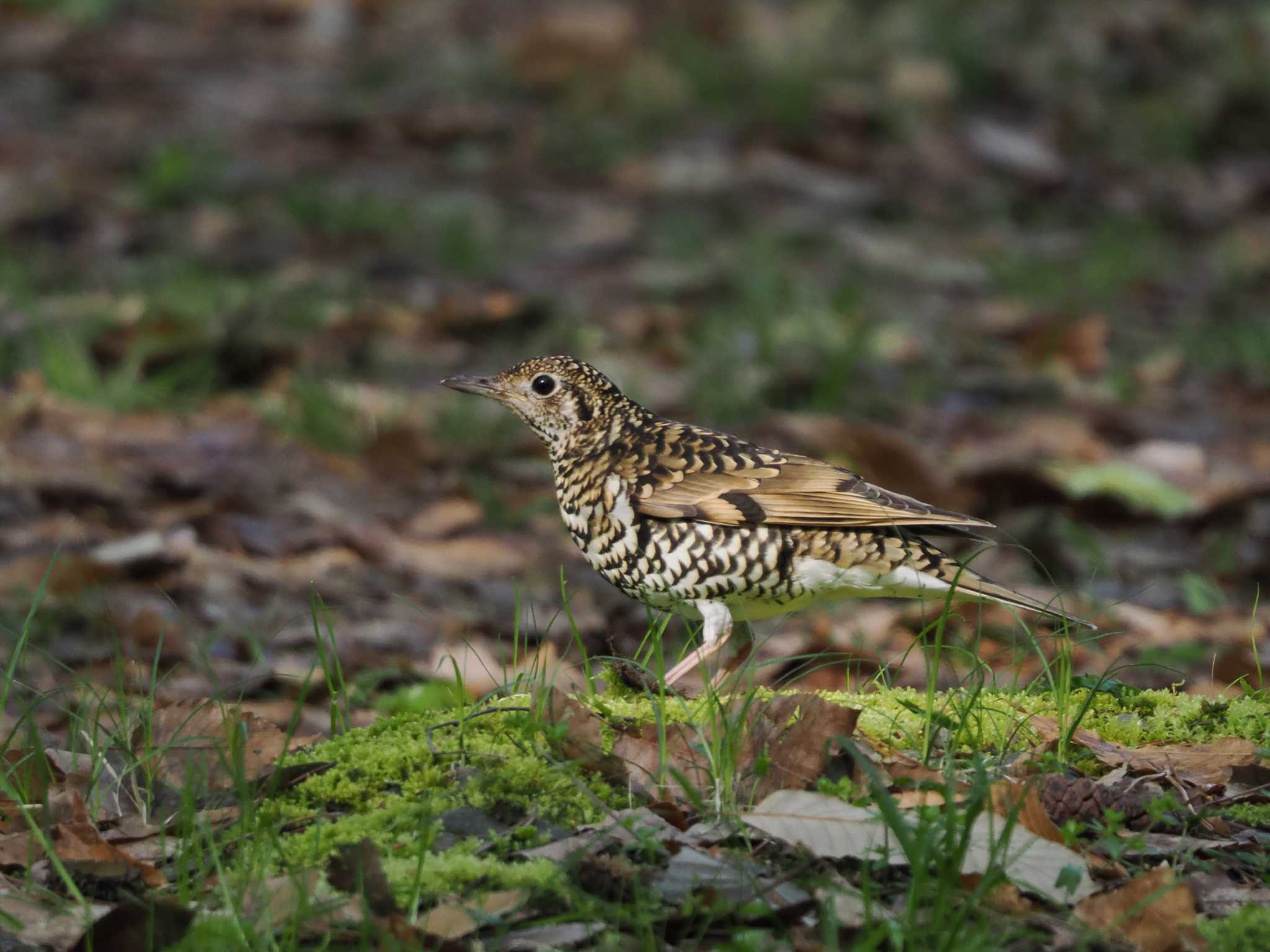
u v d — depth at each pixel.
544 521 13.53
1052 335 18.81
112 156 22.95
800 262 21.78
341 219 21.39
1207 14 32.56
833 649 9.89
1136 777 6.68
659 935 5.28
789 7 31.25
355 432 14.75
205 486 13.03
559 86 27.94
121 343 15.84
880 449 13.95
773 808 5.89
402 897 5.49
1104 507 13.98
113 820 6.28
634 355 17.66
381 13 30.88
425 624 10.99
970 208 24.83
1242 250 23.62
